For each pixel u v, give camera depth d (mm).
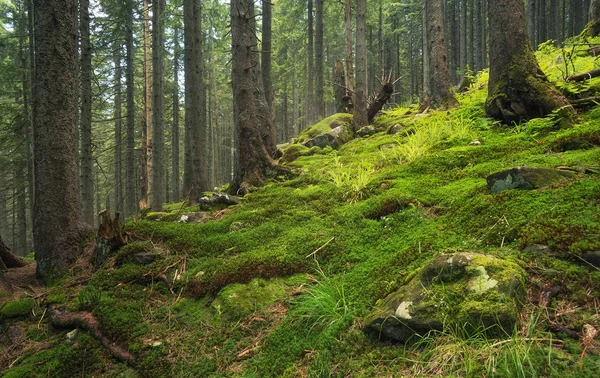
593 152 3746
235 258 4207
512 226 2867
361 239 3951
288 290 3605
